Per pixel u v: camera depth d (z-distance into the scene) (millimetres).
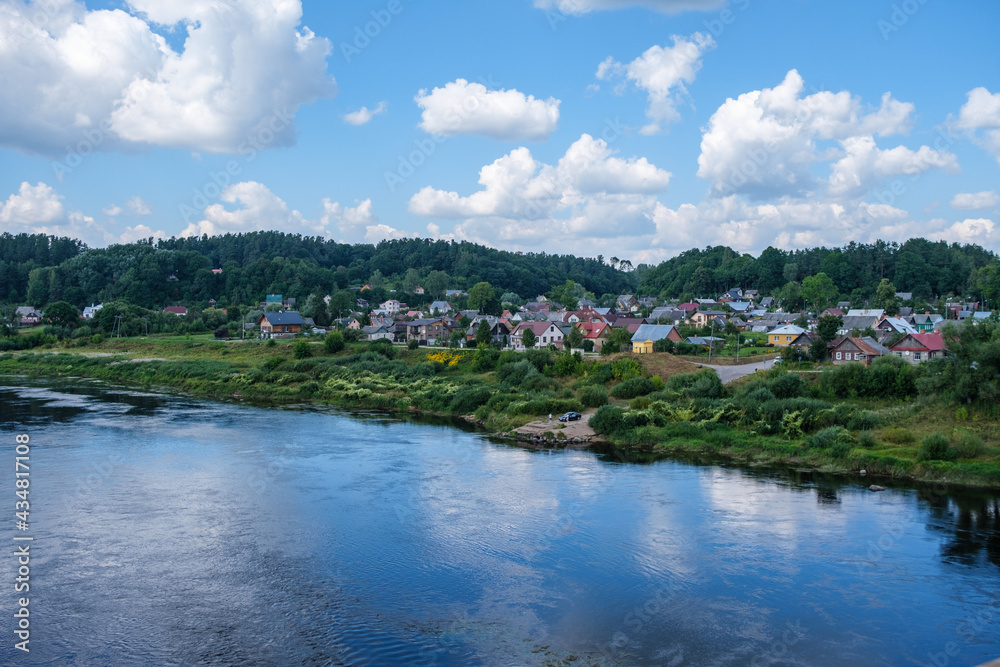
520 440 60531
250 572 30562
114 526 35844
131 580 29547
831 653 24406
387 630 25781
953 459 47000
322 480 45281
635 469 49406
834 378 67125
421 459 51906
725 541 34625
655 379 76875
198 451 53219
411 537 34969
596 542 34438
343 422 68812
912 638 25469
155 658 23719
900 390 64062
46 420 65625
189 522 36656
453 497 41781
